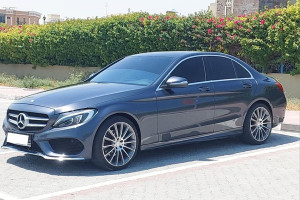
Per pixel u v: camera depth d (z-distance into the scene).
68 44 22.14
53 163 6.93
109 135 6.48
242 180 6.30
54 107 6.34
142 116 6.74
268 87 8.67
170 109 7.08
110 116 6.46
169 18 18.11
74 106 6.31
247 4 30.33
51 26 23.31
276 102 8.80
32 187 5.73
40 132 6.28
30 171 6.46
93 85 7.21
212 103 7.68
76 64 22.52
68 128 6.18
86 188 5.73
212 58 8.09
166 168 6.81
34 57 24.12
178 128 7.22
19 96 17.23
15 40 24.70
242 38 16.16
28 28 24.95
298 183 6.20
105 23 20.38
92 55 21.47
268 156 7.72
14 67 26.20
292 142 9.02
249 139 8.43
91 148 6.28
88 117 6.27
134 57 8.20
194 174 6.53
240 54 16.55
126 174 6.42
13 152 7.62
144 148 6.86
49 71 24.19
